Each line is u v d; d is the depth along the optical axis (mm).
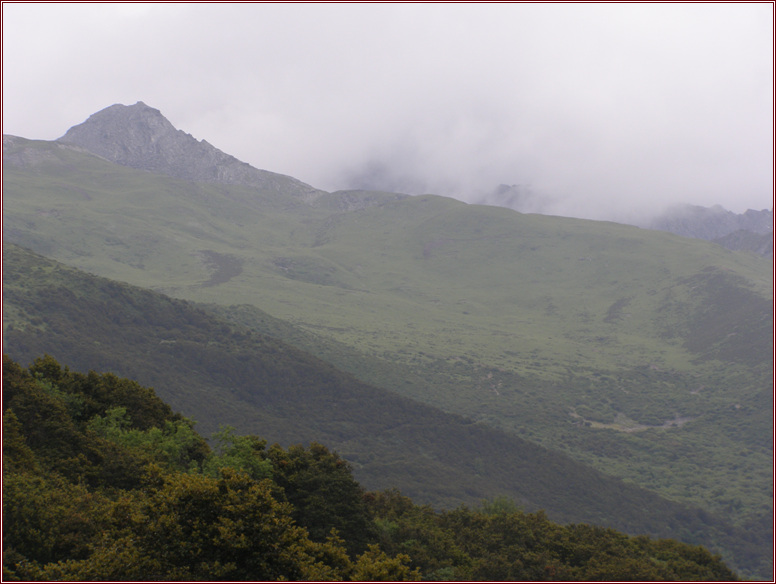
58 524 27219
